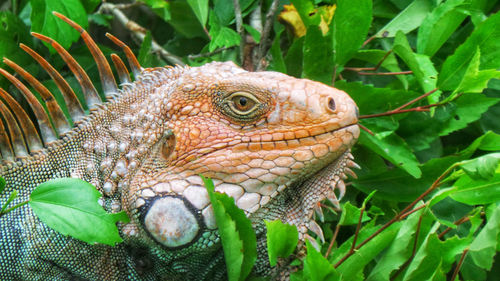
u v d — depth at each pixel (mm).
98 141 4480
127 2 8859
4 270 4164
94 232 3750
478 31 5348
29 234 4207
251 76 4199
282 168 4004
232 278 3879
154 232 4008
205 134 4086
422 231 4152
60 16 4738
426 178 5555
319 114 4016
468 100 5727
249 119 4070
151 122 4297
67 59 4766
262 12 7082
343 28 5652
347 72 6508
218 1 6898
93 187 3865
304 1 6031
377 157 5699
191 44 7578
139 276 4312
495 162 3686
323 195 4137
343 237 5734
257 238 4207
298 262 4453
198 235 3994
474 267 5363
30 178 4465
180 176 4043
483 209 4488
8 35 6047
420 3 6355
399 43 5418
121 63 4969
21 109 4582
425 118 5887
